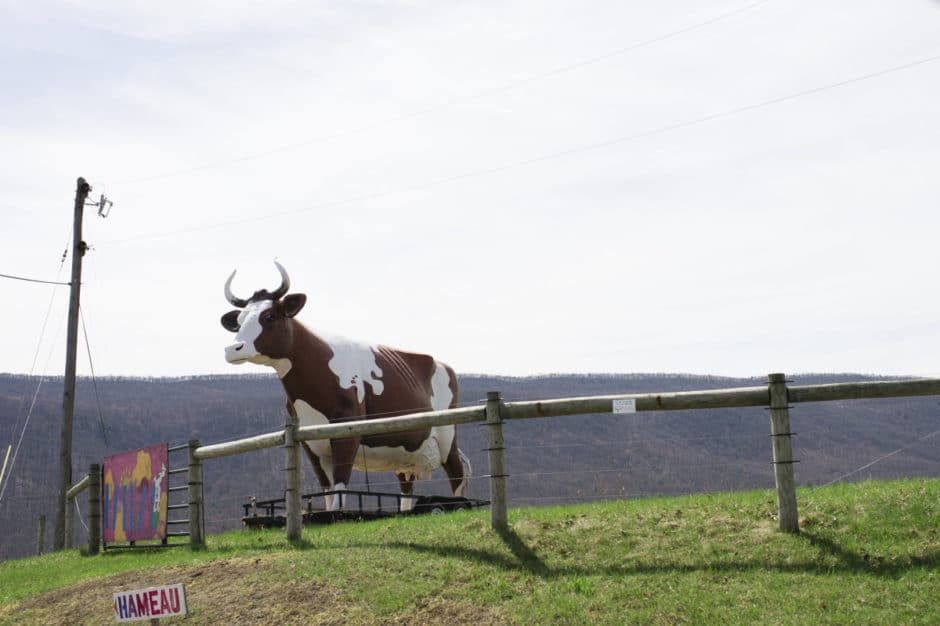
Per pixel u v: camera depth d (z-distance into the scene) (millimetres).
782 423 10281
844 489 11516
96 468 16672
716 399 10508
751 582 9102
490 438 11406
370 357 18859
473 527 11547
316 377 17625
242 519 16141
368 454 19188
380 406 18672
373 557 10930
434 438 20531
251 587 10555
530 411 11227
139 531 15203
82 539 40344
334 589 10141
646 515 11148
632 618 8633
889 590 8594
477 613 9203
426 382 20594
